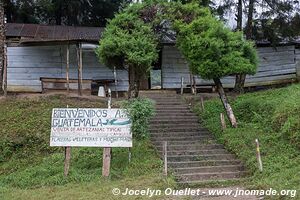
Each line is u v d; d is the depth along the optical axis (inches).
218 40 593.6
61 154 561.6
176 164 512.7
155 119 684.1
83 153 552.1
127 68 619.5
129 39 583.8
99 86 906.1
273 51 1019.3
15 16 1186.6
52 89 816.3
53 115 497.7
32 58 927.0
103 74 948.0
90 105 708.0
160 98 796.0
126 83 948.6
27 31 922.1
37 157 573.9
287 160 483.5
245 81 1003.9
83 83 821.2
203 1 819.4
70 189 427.2
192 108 753.0
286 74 1021.2
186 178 476.7
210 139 612.7
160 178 449.7
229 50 607.5
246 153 531.8
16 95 765.3
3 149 591.8
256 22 897.5
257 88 1009.5
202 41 589.3
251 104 703.7
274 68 1018.7
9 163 564.7
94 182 452.4
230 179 475.8
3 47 754.8
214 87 969.5
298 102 614.5
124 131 493.4
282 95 728.3
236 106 724.0
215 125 654.5
